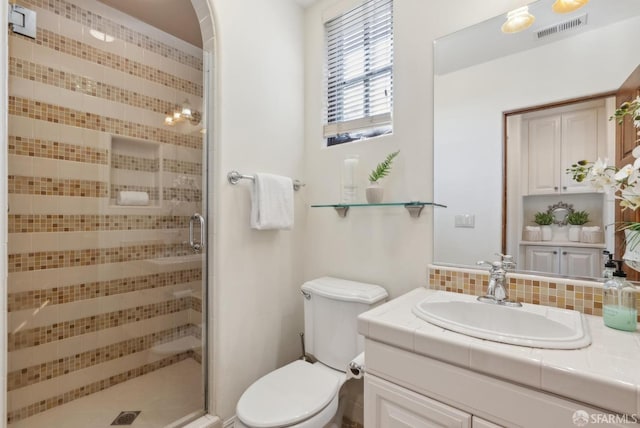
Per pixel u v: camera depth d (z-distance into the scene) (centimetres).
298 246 193
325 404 120
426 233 145
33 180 161
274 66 179
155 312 202
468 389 82
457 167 137
